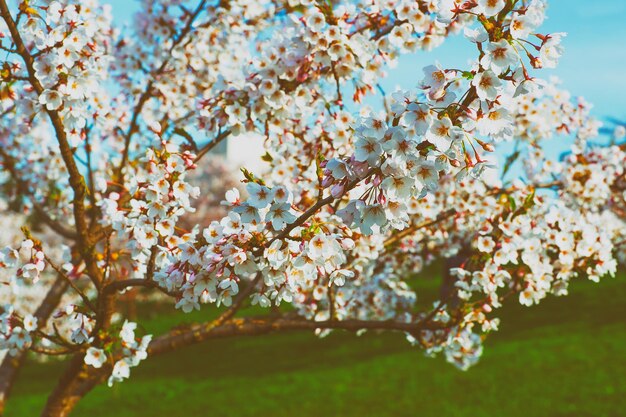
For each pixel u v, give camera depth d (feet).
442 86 8.18
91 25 13.29
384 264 20.54
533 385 49.06
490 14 8.06
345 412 47.47
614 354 54.80
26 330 12.80
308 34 13.73
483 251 15.08
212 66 20.21
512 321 68.39
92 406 54.24
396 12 15.26
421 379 53.47
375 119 8.09
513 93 8.30
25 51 12.66
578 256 15.81
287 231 9.46
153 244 12.12
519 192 17.22
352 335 72.84
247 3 18.92
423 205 18.07
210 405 52.80
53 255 52.95
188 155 12.35
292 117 15.78
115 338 12.90
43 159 22.15
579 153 19.04
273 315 16.02
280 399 52.49
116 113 19.61
